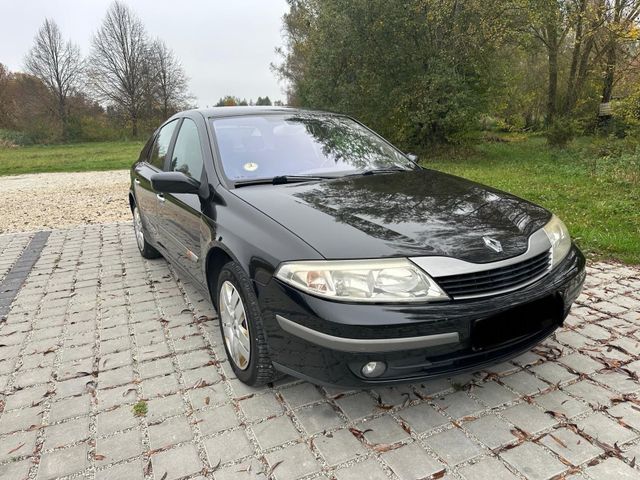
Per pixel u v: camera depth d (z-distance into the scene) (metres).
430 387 2.53
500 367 2.69
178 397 2.57
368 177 3.04
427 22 14.99
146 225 4.62
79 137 45.66
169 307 3.82
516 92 18.75
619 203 6.66
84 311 3.83
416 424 2.24
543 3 14.91
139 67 49.00
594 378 2.55
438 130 16.47
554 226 2.55
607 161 10.62
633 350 2.83
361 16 15.20
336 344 1.96
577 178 9.80
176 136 3.88
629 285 3.84
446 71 14.91
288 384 2.63
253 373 2.45
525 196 7.70
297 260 2.07
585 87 17.91
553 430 2.16
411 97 15.52
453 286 2.02
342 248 2.06
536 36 18.08
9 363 3.03
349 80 16.52
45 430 2.35
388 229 2.20
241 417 2.37
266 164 3.07
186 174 3.36
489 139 21.27
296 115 3.70
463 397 2.43
